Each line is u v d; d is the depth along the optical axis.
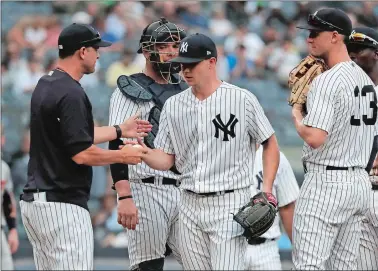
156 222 25.89
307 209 23.55
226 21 62.41
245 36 60.53
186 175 22.86
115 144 25.25
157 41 25.47
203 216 22.64
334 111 22.97
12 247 34.25
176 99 22.91
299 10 62.75
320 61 24.05
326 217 23.36
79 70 22.73
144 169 25.73
